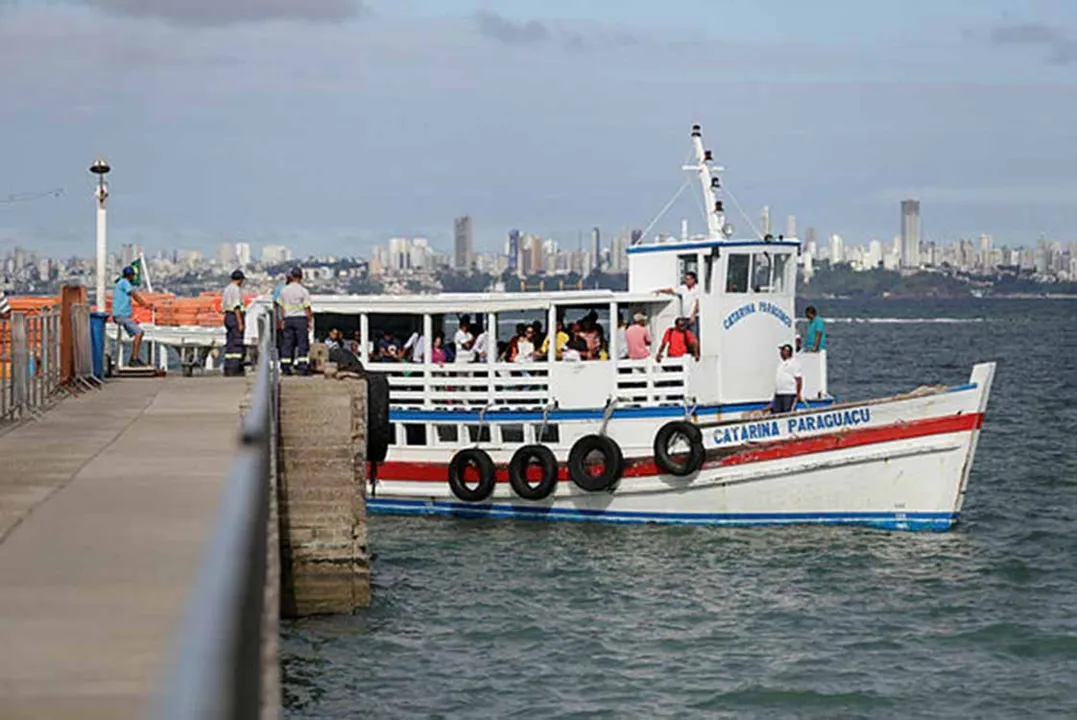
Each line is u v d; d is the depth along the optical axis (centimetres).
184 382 3781
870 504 3641
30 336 2911
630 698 2431
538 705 2383
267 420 1686
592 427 3878
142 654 993
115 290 4169
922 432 3566
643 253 4072
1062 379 11288
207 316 5888
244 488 713
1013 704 2406
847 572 3306
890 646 2756
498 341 4275
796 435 3672
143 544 1397
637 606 3048
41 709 868
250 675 590
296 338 3775
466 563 3450
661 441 3762
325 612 2888
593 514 3881
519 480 3897
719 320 3941
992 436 6600
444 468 4003
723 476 3725
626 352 4041
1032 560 3459
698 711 2372
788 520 3712
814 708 2392
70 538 1428
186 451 2197
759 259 3988
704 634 2833
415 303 4016
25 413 2748
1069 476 5078
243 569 582
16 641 1027
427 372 4009
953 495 3572
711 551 3528
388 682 2492
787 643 2773
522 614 2970
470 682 2503
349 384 2902
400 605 3023
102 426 2600
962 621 2930
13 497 1711
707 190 4019
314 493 2842
